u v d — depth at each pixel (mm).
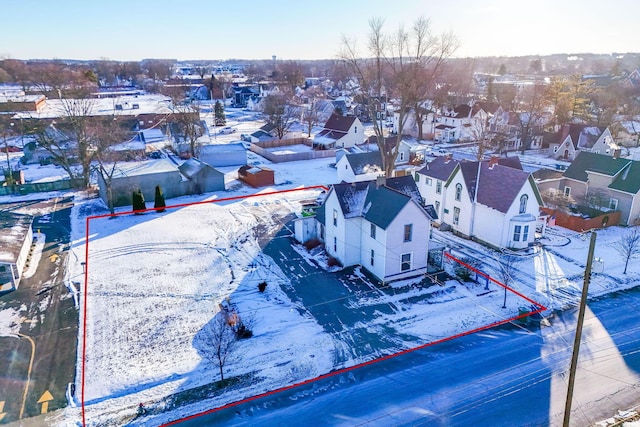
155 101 132750
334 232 34406
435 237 40031
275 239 39031
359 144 79000
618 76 146000
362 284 31391
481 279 32094
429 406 20547
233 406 20609
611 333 25812
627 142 79562
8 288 30594
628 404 20547
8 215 37906
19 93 125125
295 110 103250
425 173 44094
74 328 26328
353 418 19891
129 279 31984
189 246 37531
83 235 39875
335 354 24141
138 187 48562
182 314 27734
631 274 32594
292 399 21047
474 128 83812
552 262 34469
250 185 55531
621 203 41938
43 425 19547
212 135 91250
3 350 24328
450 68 177625
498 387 21656
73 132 62250
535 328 26344
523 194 36156
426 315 27672
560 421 19578
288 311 28078
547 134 79250
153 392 21422
